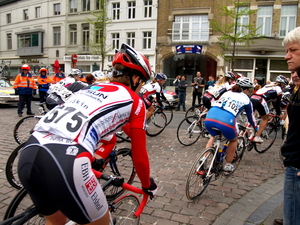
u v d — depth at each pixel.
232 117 3.23
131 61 1.64
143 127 1.56
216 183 3.68
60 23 25.14
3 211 2.64
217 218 2.71
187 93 18.30
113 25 21.77
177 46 19.55
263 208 2.96
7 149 4.76
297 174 1.65
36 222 1.84
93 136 1.39
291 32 1.62
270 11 17.91
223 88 5.46
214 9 18.69
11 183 2.99
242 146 4.12
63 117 1.39
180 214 2.76
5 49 30.09
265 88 5.24
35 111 10.27
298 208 1.67
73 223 1.65
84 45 24.23
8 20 29.70
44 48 26.53
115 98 1.49
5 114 9.15
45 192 1.31
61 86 3.51
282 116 5.78
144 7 20.80
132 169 3.27
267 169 4.38
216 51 18.75
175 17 19.83
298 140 1.66
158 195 3.18
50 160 1.26
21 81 8.62
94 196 1.37
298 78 1.64
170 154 5.01
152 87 6.24
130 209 2.21
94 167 2.49
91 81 5.03
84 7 23.81
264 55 18.05
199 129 5.91
